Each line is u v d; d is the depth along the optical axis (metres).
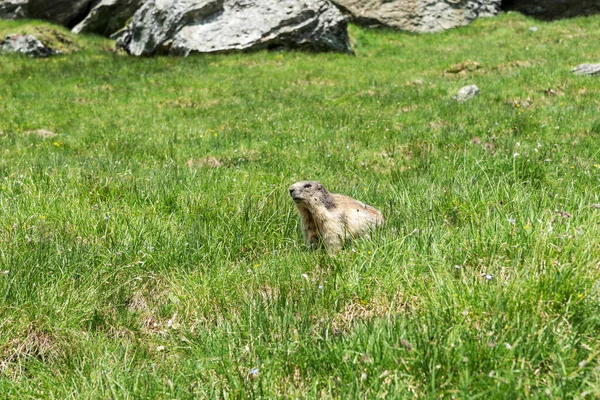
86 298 11.12
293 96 41.09
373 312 9.86
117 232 14.12
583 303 8.59
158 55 61.25
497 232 10.80
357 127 29.91
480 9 73.50
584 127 24.81
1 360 9.90
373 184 17.78
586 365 7.53
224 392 8.06
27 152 26.45
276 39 58.44
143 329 10.85
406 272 10.35
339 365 8.05
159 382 8.53
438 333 8.14
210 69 52.00
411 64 51.12
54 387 8.84
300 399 7.64
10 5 68.88
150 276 12.25
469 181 14.91
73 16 70.81
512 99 32.94
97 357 9.54
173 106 39.81
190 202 16.14
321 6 60.12
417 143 24.55
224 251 13.37
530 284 8.98
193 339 9.87
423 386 7.50
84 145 28.39
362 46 63.66
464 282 9.32
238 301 10.95
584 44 50.81
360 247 11.79
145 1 67.69
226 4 60.75
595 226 10.51
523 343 7.80
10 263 11.88
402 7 70.81
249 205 15.23
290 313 9.73
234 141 28.14
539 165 16.67
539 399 7.00
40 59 58.25
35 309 10.51
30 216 14.95
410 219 13.18
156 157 25.16
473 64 45.38
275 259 12.30
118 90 45.31
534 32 62.53
